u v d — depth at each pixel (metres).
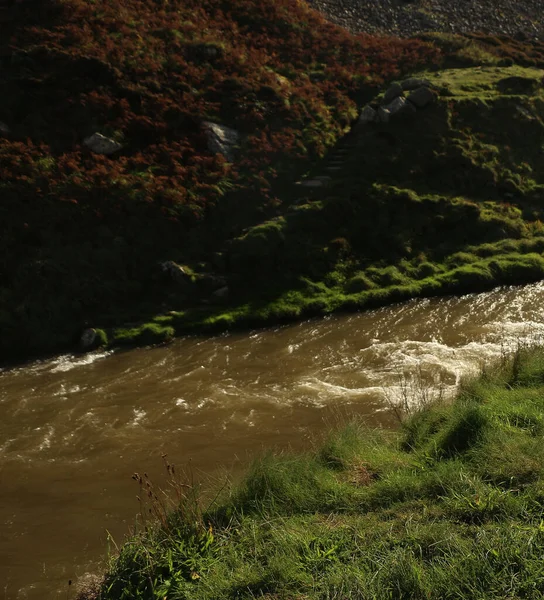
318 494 6.47
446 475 6.15
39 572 6.87
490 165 18.70
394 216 16.77
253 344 13.09
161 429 9.99
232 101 18.83
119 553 6.34
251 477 6.83
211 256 15.42
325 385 11.07
